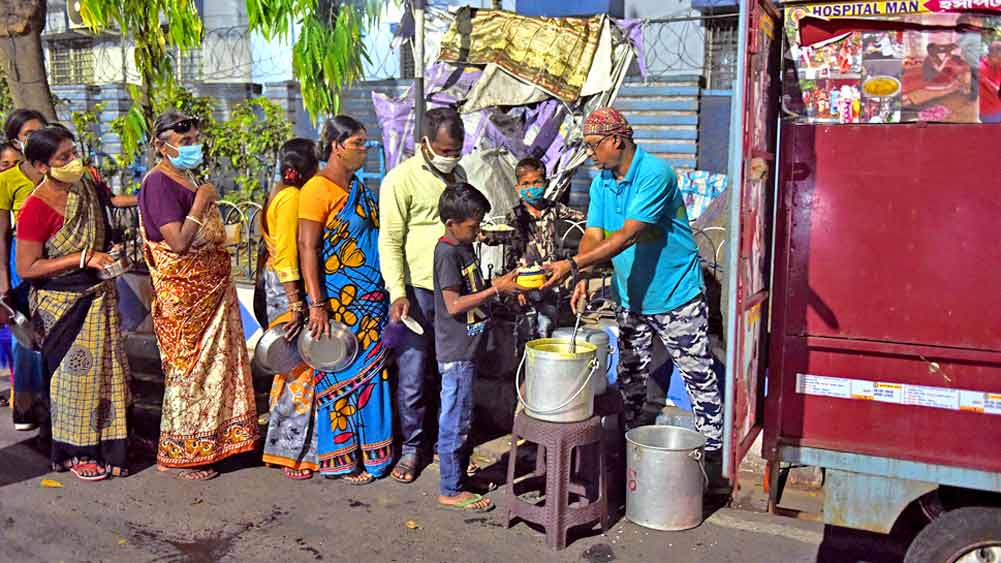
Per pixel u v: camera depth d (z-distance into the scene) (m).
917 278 2.98
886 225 3.00
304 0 6.12
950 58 2.90
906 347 3.02
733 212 2.94
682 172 7.84
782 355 3.20
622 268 4.12
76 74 11.65
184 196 4.27
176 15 6.37
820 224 3.10
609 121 3.79
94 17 6.22
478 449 4.80
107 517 4.05
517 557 3.65
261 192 7.80
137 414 5.41
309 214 4.16
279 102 8.89
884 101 3.01
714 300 5.07
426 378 4.79
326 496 4.30
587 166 8.32
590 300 5.66
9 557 3.65
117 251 4.43
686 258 4.03
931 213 2.94
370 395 4.42
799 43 3.08
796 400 3.20
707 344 4.12
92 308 4.38
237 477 4.55
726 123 7.93
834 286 3.10
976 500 3.03
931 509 3.10
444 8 6.71
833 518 3.16
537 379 3.68
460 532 3.89
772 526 3.92
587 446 4.22
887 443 3.09
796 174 3.11
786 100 3.12
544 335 4.91
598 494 4.05
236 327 4.57
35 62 6.21
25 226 4.22
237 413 4.57
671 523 3.87
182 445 4.45
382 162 7.77
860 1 2.97
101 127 9.98
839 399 3.14
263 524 3.99
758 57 2.99
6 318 4.63
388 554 3.69
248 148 7.76
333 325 4.29
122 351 4.56
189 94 7.59
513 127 6.62
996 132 2.83
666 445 4.12
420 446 4.59
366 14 6.58
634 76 8.48
